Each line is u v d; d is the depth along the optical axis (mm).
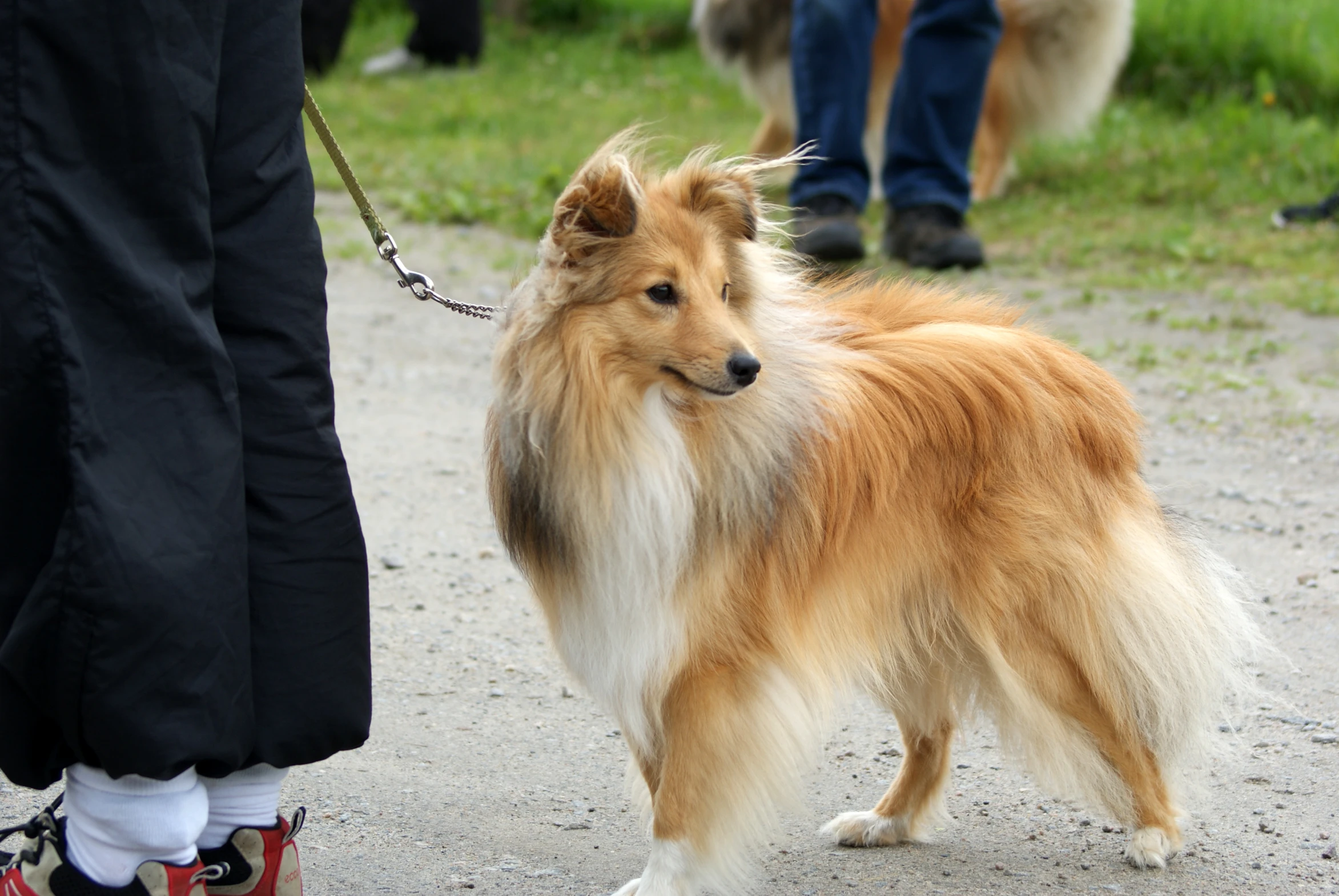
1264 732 5438
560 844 4516
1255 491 7988
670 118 18375
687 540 4043
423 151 16734
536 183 15219
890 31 13797
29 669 3100
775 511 4152
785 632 4188
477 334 11305
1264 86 16703
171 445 3121
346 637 3465
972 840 4785
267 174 3330
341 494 3441
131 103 3068
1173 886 4371
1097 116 15992
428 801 4789
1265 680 5859
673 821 4043
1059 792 4594
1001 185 14664
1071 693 4566
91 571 3006
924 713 4750
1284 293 11461
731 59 14812
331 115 18672
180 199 3141
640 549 4035
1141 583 4656
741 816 4066
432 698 5715
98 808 3293
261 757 3377
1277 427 8953
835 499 4305
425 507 7949
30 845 3480
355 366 10453
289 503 3354
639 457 4039
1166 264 12375
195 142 3154
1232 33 17656
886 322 4949
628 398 4078
